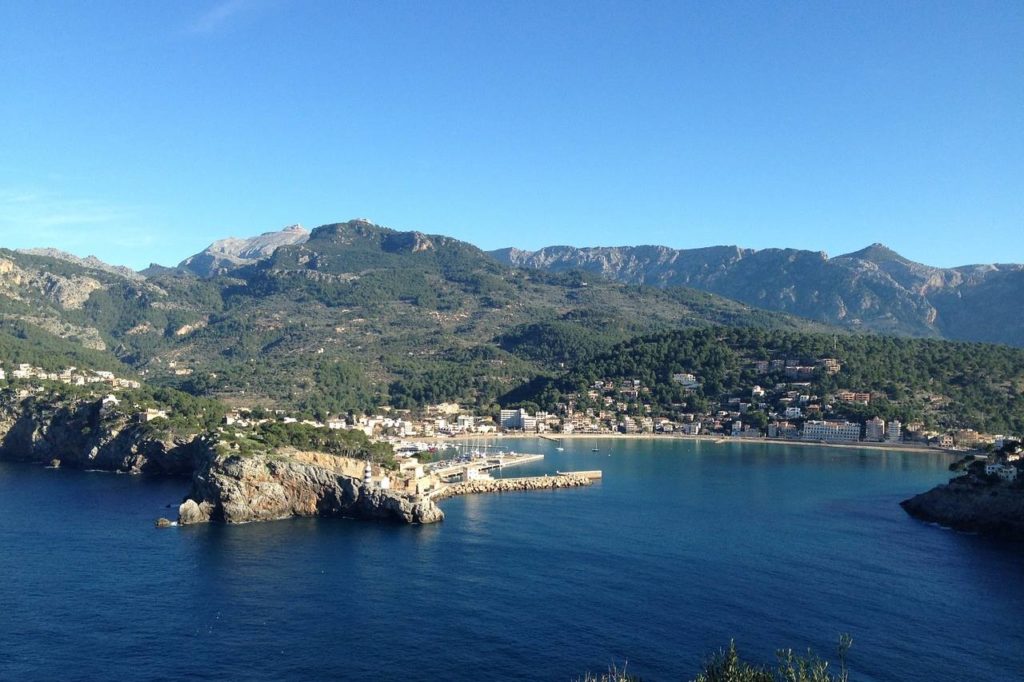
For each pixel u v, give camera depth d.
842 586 182.38
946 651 146.12
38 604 165.62
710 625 157.62
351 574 189.75
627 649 146.12
